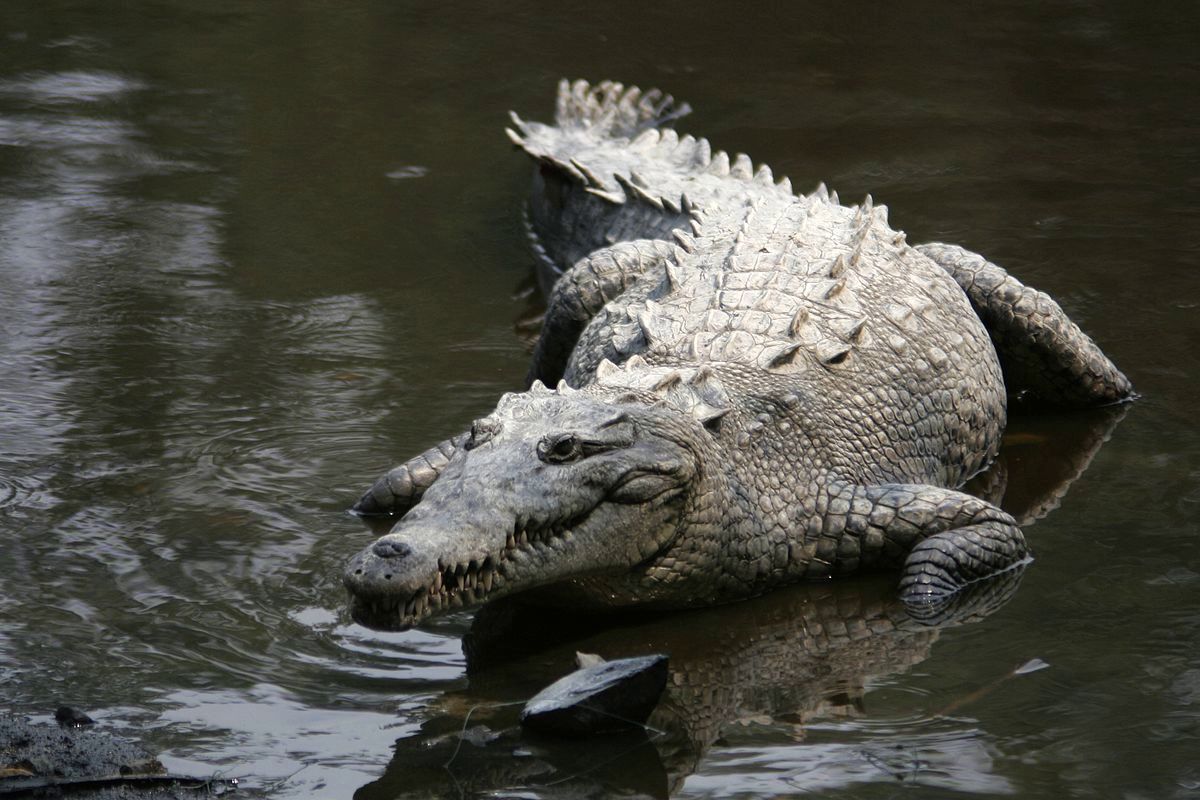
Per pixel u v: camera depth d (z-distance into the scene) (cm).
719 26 5075
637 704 1491
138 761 1396
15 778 1358
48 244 3144
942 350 2283
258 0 5412
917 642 1708
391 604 1512
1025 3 5225
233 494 2062
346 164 3788
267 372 2541
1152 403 2450
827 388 2069
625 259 2584
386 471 2141
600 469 1697
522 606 1834
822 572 1956
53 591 1769
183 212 3388
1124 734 1450
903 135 3925
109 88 4328
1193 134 3869
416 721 1500
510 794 1351
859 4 5269
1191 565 1858
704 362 2038
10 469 2128
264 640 1669
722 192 3141
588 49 4834
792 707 1540
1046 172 3609
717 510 1822
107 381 2481
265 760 1411
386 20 5194
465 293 2991
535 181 3591
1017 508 2091
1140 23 4928
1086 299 2836
